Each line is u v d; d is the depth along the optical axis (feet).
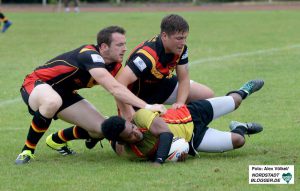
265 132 90.63
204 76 141.69
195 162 73.10
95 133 79.15
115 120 70.44
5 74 150.00
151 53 77.41
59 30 253.24
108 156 79.46
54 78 77.41
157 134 71.97
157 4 416.46
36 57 177.99
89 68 74.38
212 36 222.48
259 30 239.30
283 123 96.89
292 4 388.37
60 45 204.95
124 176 67.62
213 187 62.69
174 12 343.26
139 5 410.72
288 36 215.72
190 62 162.30
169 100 88.12
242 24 265.95
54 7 393.09
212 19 294.87
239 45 194.39
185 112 75.66
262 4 396.78
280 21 274.57
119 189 62.90
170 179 65.87
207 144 75.10
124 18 304.91
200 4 406.41
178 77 84.07
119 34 75.41
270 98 116.26
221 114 78.48
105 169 71.31
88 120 78.59
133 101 73.61
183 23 75.41
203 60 165.07
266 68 149.59
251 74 142.41
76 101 79.41
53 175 69.10
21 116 108.47
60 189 63.46
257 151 78.69
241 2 417.28
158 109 73.15
